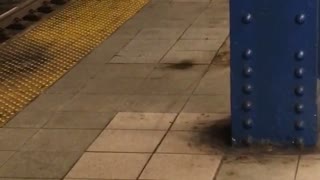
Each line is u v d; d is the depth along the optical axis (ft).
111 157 11.09
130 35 18.38
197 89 14.08
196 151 11.13
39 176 10.62
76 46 17.71
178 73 15.16
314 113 10.84
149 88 14.32
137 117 12.74
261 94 10.91
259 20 10.58
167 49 16.96
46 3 21.25
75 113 13.17
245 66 10.83
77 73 15.65
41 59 16.83
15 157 11.35
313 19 10.42
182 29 18.62
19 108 13.66
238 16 10.63
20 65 16.48
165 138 11.69
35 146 11.74
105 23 19.62
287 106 10.86
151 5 21.31
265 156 10.82
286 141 11.02
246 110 11.02
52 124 12.69
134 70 15.56
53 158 11.22
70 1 21.95
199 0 21.59
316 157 10.67
